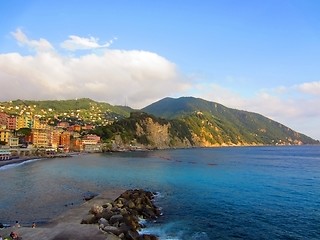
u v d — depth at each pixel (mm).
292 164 166375
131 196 62625
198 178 102250
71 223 42281
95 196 68188
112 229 38781
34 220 48750
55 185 84625
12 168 130875
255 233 43656
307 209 57156
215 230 44750
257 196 69875
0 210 55156
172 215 53062
